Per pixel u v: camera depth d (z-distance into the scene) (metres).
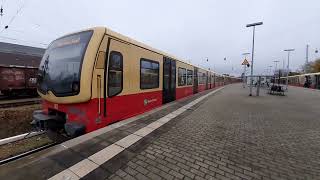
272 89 20.86
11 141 6.04
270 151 4.20
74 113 5.32
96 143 4.17
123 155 3.70
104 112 5.44
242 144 4.57
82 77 4.85
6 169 3.03
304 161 3.74
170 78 10.66
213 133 5.39
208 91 22.06
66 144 4.04
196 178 3.00
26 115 9.74
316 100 14.66
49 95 5.63
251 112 8.84
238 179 3.03
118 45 5.91
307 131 5.82
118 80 5.98
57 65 5.60
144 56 7.57
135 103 7.05
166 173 3.12
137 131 5.17
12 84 17.75
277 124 6.63
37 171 2.98
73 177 2.88
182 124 6.27
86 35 5.36
